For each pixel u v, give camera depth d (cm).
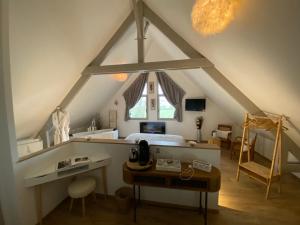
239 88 277
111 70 316
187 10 189
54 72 269
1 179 189
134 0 252
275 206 238
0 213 196
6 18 152
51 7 177
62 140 366
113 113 655
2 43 160
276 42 131
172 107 620
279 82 177
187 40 275
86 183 230
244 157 389
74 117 493
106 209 236
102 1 224
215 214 223
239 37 162
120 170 252
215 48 220
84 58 300
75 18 212
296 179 304
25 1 155
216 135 526
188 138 607
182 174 184
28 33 182
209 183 177
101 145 256
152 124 623
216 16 152
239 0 125
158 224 209
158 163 203
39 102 304
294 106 197
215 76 279
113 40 316
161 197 242
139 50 299
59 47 233
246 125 296
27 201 199
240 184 295
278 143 256
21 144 339
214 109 577
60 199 248
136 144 243
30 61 215
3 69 167
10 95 177
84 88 379
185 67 281
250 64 189
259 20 125
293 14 100
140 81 622
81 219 219
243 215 221
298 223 208
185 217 219
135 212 212
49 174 200
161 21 287
